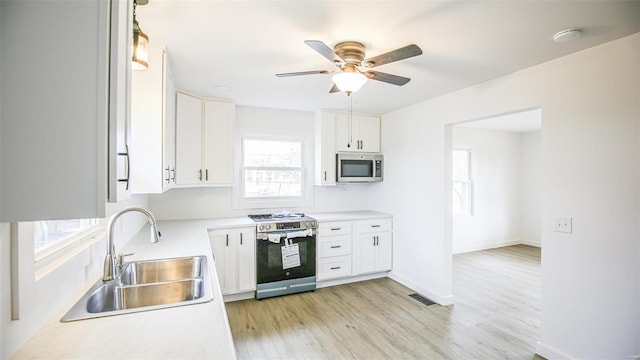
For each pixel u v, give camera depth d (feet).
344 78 6.48
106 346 3.11
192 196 12.04
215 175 10.98
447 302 10.75
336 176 13.37
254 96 10.93
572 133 6.99
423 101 11.59
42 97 2.66
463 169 18.94
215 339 3.24
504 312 10.15
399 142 13.04
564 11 5.20
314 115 13.98
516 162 20.29
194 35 6.10
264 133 13.08
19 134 2.62
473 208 18.81
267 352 7.80
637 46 5.99
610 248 6.38
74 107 2.70
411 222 12.30
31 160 2.63
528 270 14.84
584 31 5.91
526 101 7.93
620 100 6.22
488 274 14.21
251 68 8.02
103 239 5.71
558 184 7.26
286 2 4.95
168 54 7.06
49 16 2.68
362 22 5.60
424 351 7.86
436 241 11.05
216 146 11.02
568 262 7.09
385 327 9.09
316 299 11.17
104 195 2.73
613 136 6.32
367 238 13.05
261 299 11.12
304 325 9.20
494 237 19.60
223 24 5.66
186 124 10.04
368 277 13.44
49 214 2.65
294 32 5.99
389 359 7.51
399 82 7.08
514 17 5.41
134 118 6.35
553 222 7.36
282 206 13.57
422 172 11.71
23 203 2.62
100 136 2.73
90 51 2.74
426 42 6.43
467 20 5.51
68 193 2.68
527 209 20.24
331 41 6.38
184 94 9.98
